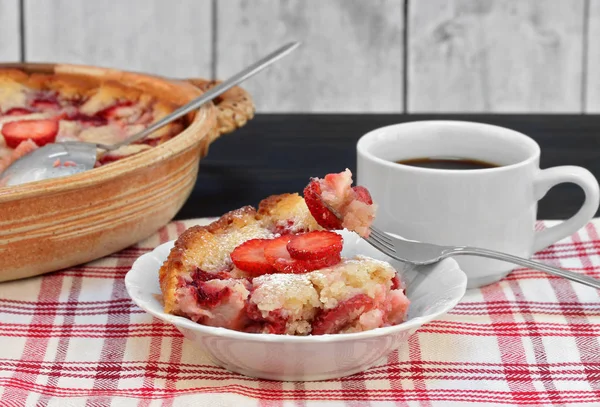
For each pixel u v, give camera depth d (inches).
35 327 29.8
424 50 57.5
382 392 27.6
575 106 58.6
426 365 28.5
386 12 56.7
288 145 40.4
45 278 31.8
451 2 56.6
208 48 56.9
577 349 28.9
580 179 30.8
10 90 38.8
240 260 28.4
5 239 30.3
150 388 27.8
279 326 27.6
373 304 27.8
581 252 32.9
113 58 56.9
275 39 56.9
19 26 56.1
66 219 30.8
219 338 27.1
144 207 32.1
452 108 58.7
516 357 28.7
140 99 38.4
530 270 32.1
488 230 30.5
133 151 35.6
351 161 38.9
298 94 58.1
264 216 30.5
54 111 38.6
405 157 32.4
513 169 30.2
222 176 37.6
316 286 27.8
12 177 34.1
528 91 58.3
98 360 28.7
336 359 27.4
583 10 56.6
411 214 30.5
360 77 57.9
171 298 27.6
